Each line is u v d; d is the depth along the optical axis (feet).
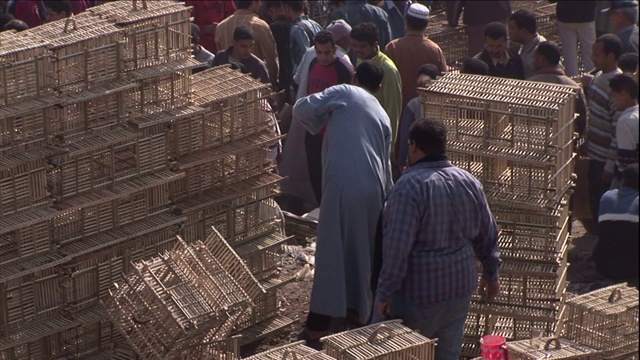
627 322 78.69
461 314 77.71
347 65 120.67
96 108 81.56
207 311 76.48
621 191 89.66
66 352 82.53
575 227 122.01
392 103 117.80
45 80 78.33
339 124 89.97
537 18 161.89
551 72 115.55
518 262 86.94
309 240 113.19
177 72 85.20
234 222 91.91
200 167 89.40
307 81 121.49
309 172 122.93
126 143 83.05
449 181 75.10
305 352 72.38
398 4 166.71
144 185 83.51
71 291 81.46
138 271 79.15
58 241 81.05
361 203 88.99
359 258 90.07
